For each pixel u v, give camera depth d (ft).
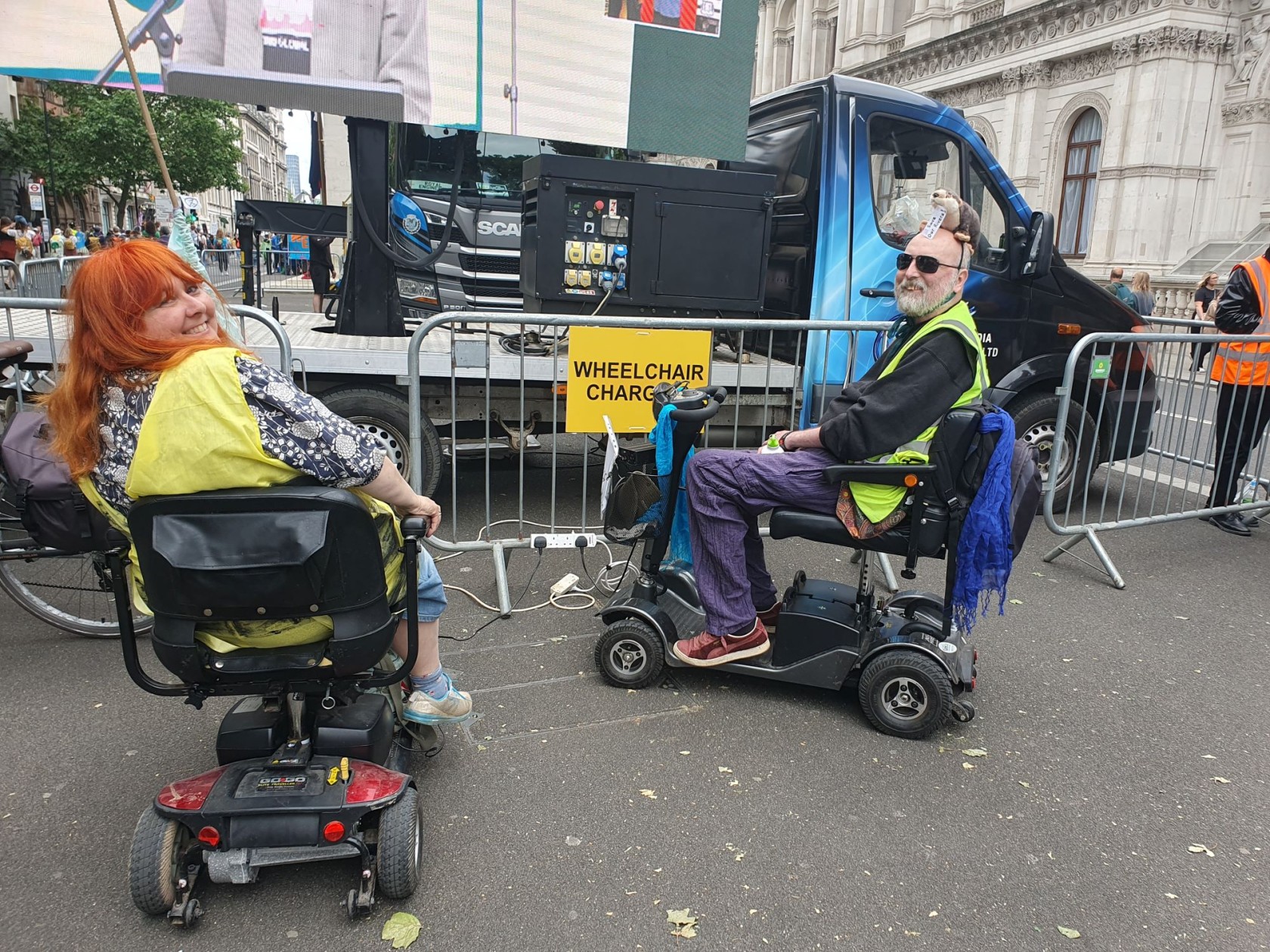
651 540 10.96
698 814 8.25
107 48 14.21
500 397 15.67
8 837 7.64
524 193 15.92
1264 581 15.06
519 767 8.94
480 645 11.74
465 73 15.79
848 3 103.60
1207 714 10.49
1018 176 79.56
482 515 17.29
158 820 6.50
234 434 5.72
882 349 13.89
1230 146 66.33
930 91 91.09
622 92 16.70
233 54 14.70
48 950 6.42
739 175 15.05
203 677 6.37
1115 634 12.76
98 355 5.73
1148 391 19.06
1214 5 64.64
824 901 7.15
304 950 6.52
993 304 17.52
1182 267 65.16
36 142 89.71
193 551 5.75
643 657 10.53
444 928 6.74
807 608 10.24
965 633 9.96
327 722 7.19
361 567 6.21
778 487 9.66
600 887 7.23
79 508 8.39
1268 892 7.43
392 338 16.17
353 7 15.07
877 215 17.21
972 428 8.96
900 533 9.51
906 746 9.59
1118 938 6.84
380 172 16.28
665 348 13.16
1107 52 70.64
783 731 9.84
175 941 6.56
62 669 10.71
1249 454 17.52
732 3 16.88
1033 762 9.36
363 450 6.14
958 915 7.04
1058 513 18.72
